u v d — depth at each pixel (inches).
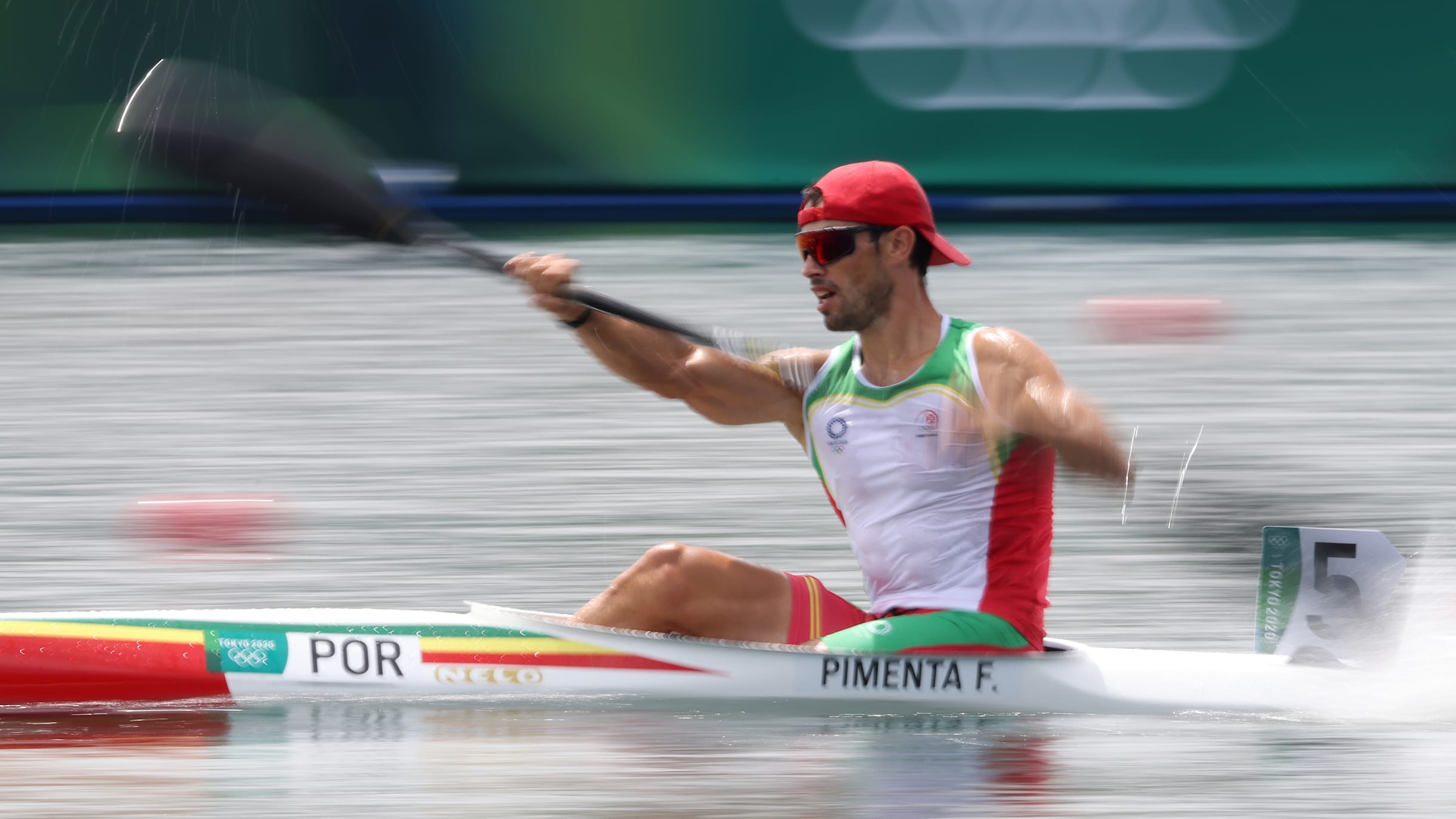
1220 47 2122.3
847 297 514.6
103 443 984.9
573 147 2113.7
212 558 754.2
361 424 1038.4
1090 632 636.7
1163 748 458.6
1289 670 523.5
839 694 508.7
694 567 529.0
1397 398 1114.7
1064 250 1847.9
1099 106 2137.1
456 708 498.9
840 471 534.0
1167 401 1120.2
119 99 1996.8
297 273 1668.3
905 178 513.3
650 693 510.0
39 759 439.5
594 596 694.5
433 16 2062.0
